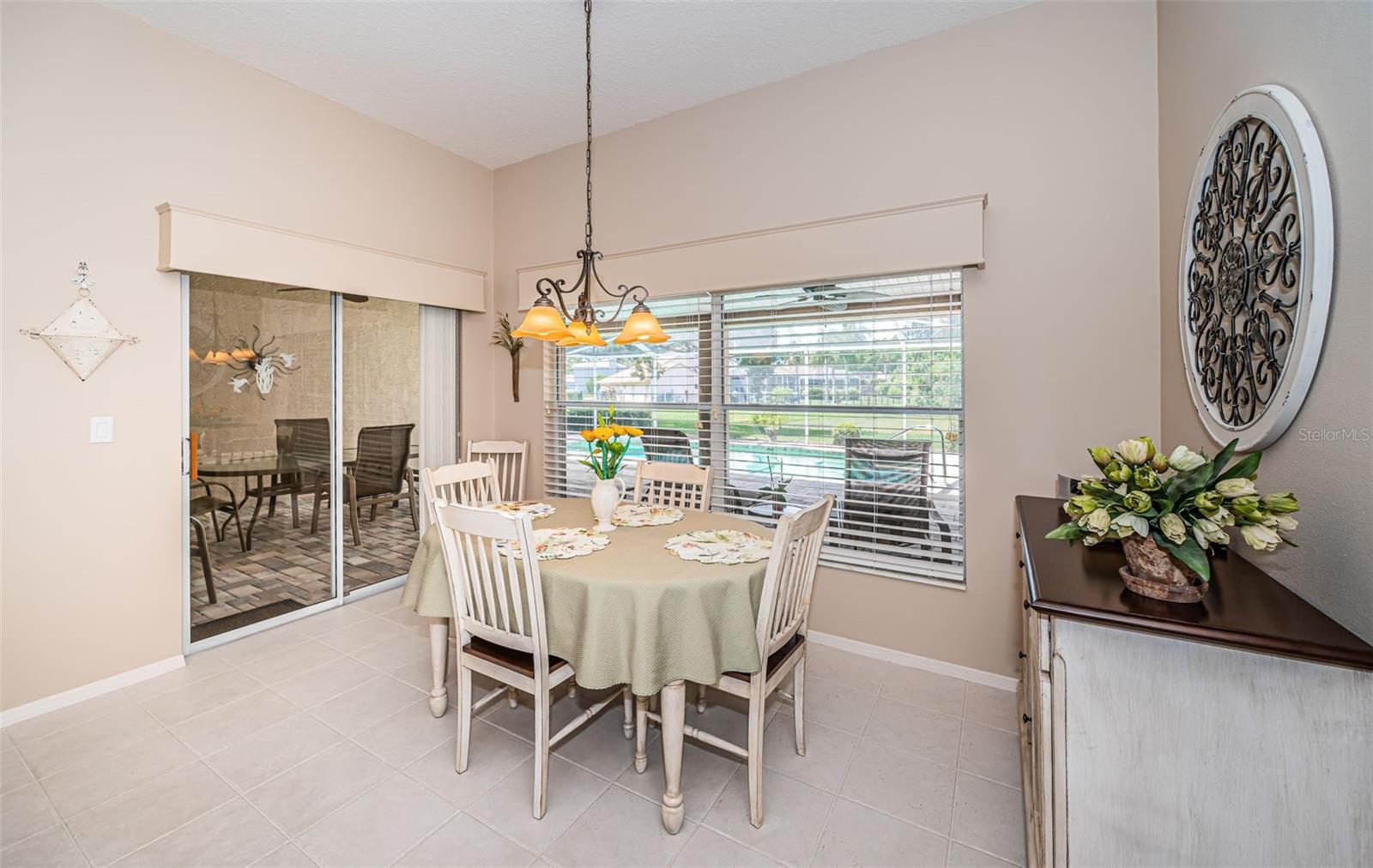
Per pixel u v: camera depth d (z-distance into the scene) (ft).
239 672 8.59
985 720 7.42
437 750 6.76
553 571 5.79
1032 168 7.84
